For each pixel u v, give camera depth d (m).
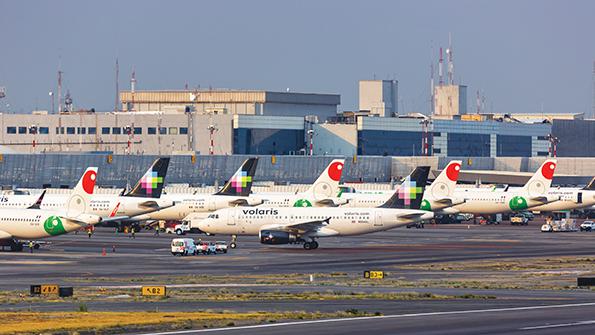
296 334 181.38
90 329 187.00
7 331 184.38
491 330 185.38
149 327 189.25
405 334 181.00
